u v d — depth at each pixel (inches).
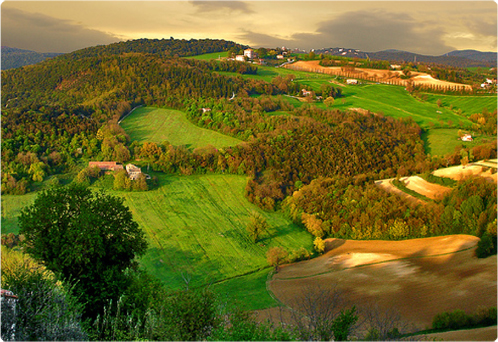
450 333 1368.1
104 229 1117.1
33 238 1118.4
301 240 2775.6
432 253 2274.9
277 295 1881.2
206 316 783.1
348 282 2004.2
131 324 809.5
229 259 2463.1
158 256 2438.5
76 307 776.3
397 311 1615.4
